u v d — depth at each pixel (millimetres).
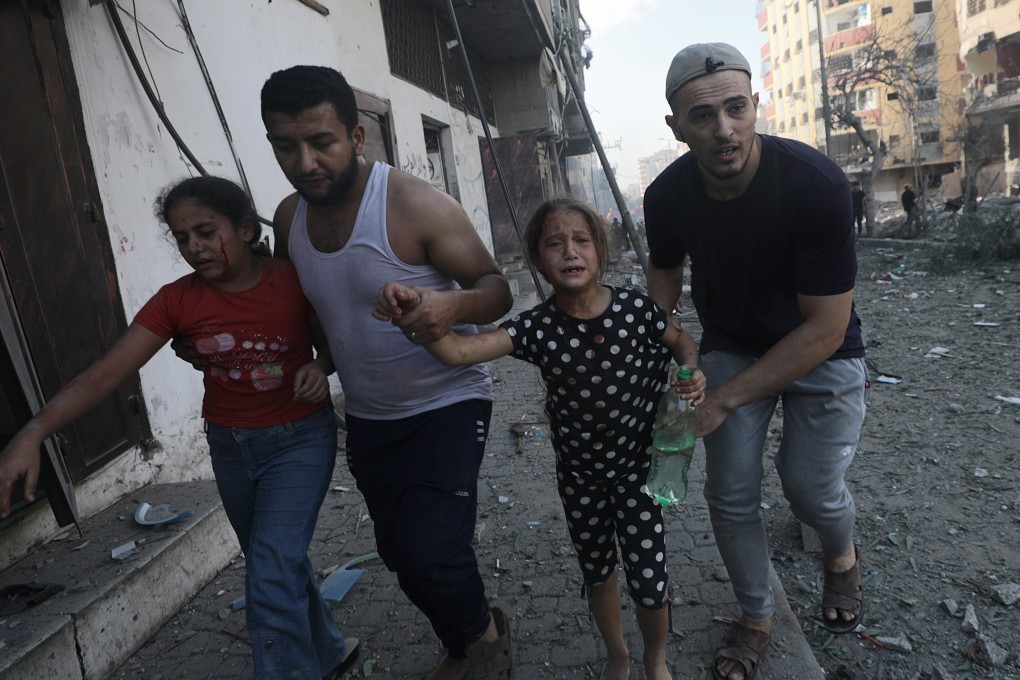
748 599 2289
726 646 2342
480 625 1994
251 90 5488
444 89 11742
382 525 2041
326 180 1746
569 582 2951
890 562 3062
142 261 3947
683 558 3012
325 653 2297
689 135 1866
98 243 3594
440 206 1880
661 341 1947
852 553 2344
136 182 3975
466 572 1921
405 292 1494
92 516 3316
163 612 2869
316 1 6688
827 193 1832
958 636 2535
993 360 6141
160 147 4238
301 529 1998
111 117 3816
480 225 13094
